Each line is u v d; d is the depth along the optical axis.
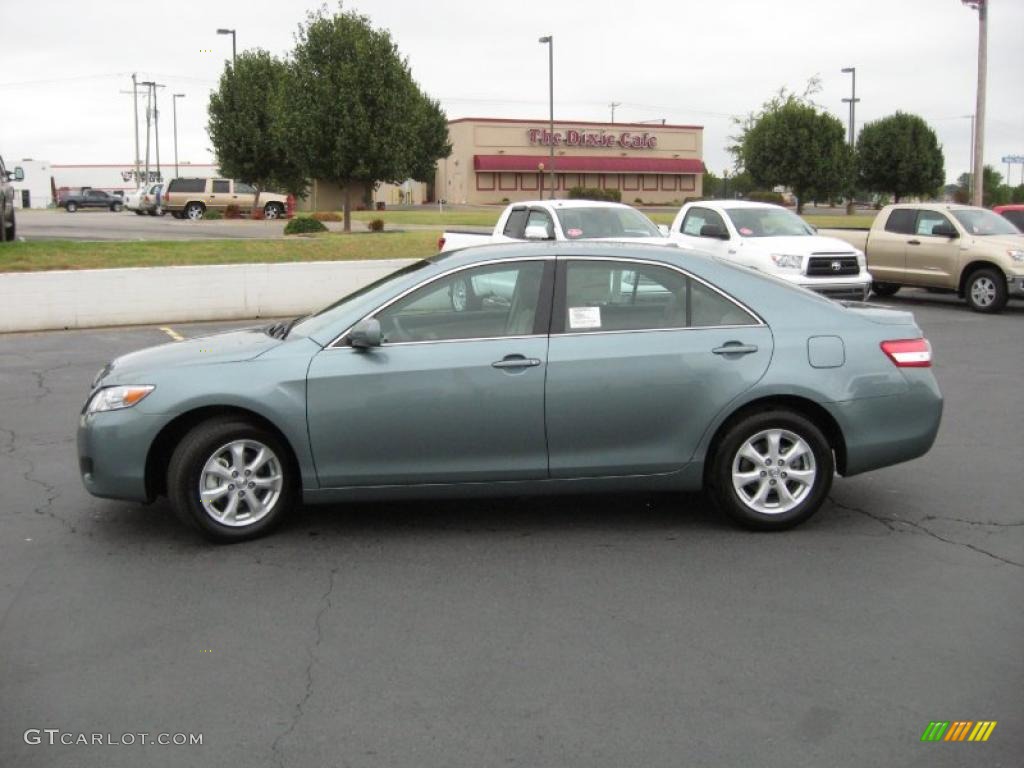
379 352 5.79
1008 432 8.66
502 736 3.74
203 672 4.29
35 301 15.29
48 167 80.44
